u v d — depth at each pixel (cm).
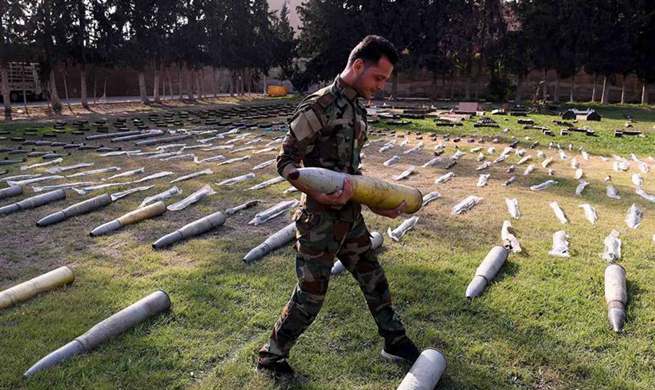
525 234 591
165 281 446
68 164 1004
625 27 3003
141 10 2592
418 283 445
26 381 299
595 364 330
